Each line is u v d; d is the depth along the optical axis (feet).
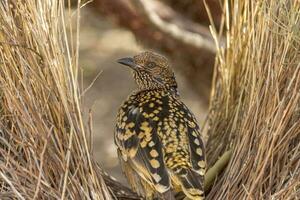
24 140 36.86
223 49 43.68
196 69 56.49
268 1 40.32
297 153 37.78
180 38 54.60
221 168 40.06
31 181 36.47
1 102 38.32
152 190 38.09
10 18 37.78
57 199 36.19
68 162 36.09
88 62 77.51
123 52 78.43
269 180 37.45
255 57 40.09
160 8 55.88
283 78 38.75
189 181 36.55
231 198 38.06
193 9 56.39
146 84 41.68
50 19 37.91
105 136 75.05
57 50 37.81
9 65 37.65
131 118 39.04
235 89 42.70
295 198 36.45
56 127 37.45
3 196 36.58
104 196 37.63
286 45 38.47
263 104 38.47
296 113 38.42
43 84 37.68
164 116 38.73
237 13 42.55
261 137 38.04
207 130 44.11
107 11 53.78
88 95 77.15
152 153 37.40
